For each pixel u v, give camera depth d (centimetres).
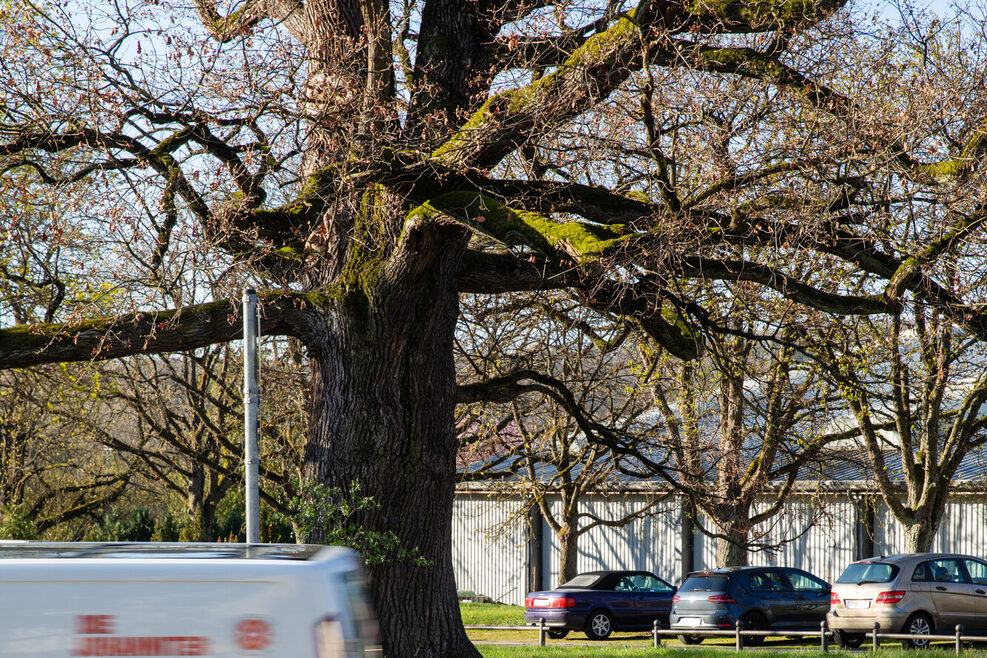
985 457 5531
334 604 842
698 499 3619
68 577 841
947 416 4494
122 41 2198
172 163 2197
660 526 6269
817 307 2208
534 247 1956
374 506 2264
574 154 2523
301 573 845
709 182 2311
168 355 4962
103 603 839
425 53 2422
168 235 2227
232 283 2294
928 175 2100
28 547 971
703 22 2106
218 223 2172
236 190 2280
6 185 2147
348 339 2294
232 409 5475
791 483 4556
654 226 2105
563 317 3394
